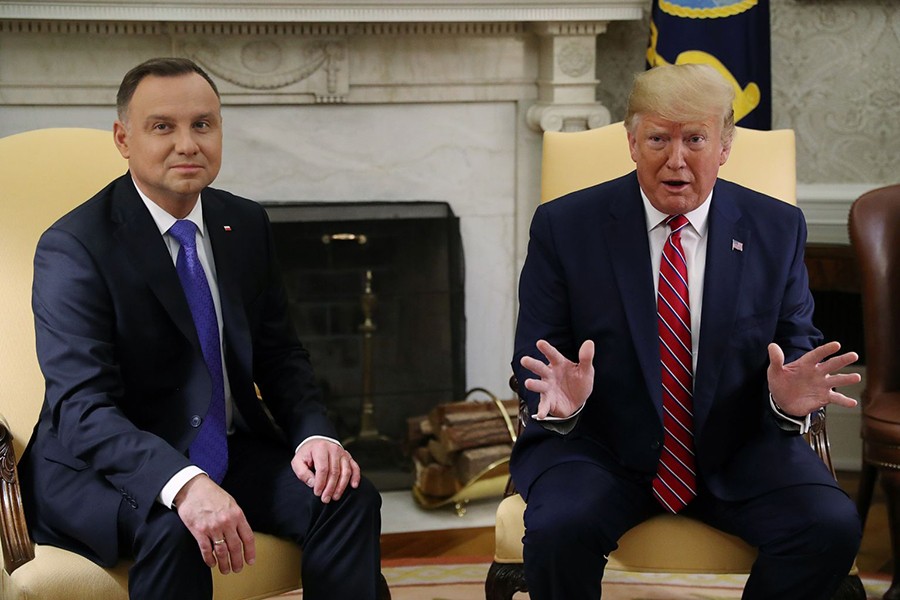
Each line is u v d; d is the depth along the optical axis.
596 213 2.09
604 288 2.04
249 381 2.04
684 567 1.97
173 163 1.91
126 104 1.93
